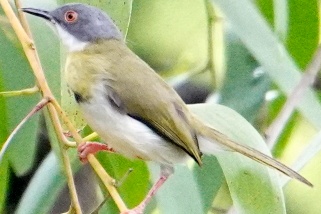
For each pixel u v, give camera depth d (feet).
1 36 7.50
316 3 7.56
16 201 7.64
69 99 7.47
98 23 7.52
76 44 7.52
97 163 7.34
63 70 7.50
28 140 7.50
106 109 7.47
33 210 7.48
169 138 7.48
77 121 7.47
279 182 7.44
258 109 7.59
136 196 7.53
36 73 7.31
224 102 7.59
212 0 7.47
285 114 7.50
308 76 7.48
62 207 7.65
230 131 7.48
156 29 7.66
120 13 7.50
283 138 7.58
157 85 7.49
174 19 7.66
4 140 7.50
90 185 7.63
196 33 7.68
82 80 7.47
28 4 7.51
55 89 7.45
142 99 7.47
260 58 7.46
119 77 7.48
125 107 7.47
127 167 7.53
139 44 7.68
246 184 7.45
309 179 7.68
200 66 7.66
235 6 7.46
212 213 7.63
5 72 7.50
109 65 7.48
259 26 7.46
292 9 7.57
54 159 7.49
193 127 7.48
